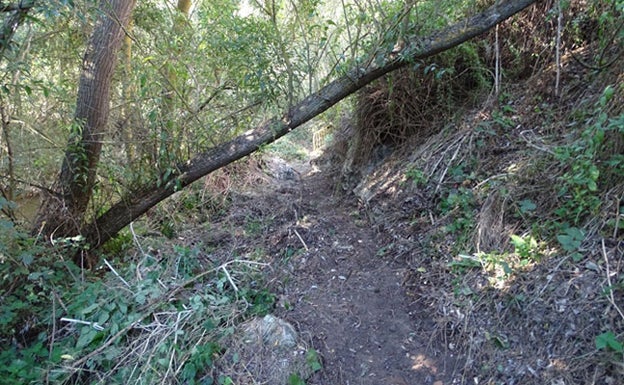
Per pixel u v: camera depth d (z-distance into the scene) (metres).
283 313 3.17
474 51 4.49
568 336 2.34
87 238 4.33
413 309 3.13
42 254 3.65
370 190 4.95
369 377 2.64
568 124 3.66
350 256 3.92
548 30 4.45
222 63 4.13
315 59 4.05
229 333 2.82
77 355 2.87
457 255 3.32
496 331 2.62
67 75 4.31
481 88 4.71
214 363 2.67
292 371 2.61
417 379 2.60
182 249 3.82
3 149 3.82
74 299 3.42
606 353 2.15
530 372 2.33
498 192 3.38
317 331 2.95
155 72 3.94
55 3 2.71
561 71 4.16
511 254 2.97
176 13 4.37
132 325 2.96
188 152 4.21
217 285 3.42
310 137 11.02
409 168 4.54
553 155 3.28
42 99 4.06
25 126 3.77
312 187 6.45
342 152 6.48
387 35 3.57
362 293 3.38
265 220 5.08
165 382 2.55
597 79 3.71
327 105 3.88
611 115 3.06
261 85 3.79
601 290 2.39
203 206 5.64
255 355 2.70
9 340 3.22
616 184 2.76
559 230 2.85
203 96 4.36
